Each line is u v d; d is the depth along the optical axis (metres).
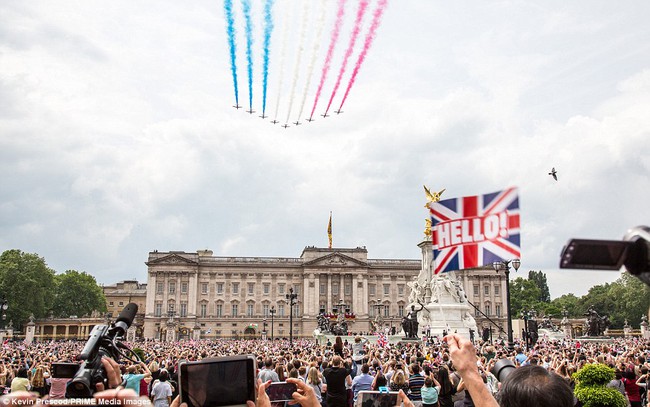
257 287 178.75
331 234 191.38
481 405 4.87
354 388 21.22
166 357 39.53
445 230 8.40
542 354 35.47
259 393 5.96
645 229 3.76
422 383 20.50
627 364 27.00
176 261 173.38
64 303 182.00
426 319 76.69
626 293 179.75
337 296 178.62
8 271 151.00
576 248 3.81
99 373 5.55
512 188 8.12
